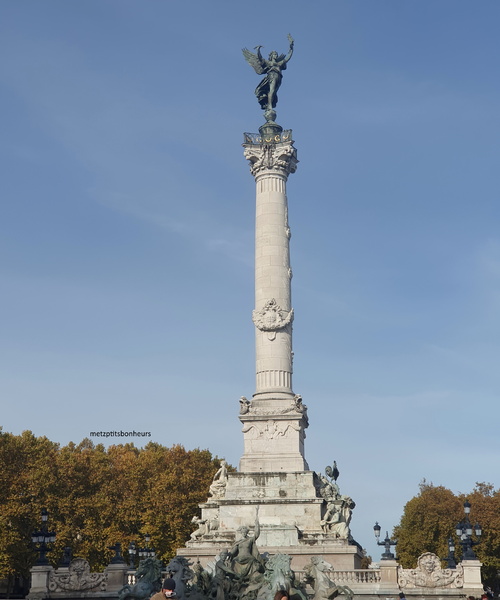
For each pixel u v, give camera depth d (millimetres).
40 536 56625
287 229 68250
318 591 46344
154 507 87562
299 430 63281
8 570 73312
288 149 68562
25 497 78375
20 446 81438
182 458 95938
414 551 99062
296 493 60969
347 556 57719
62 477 82188
